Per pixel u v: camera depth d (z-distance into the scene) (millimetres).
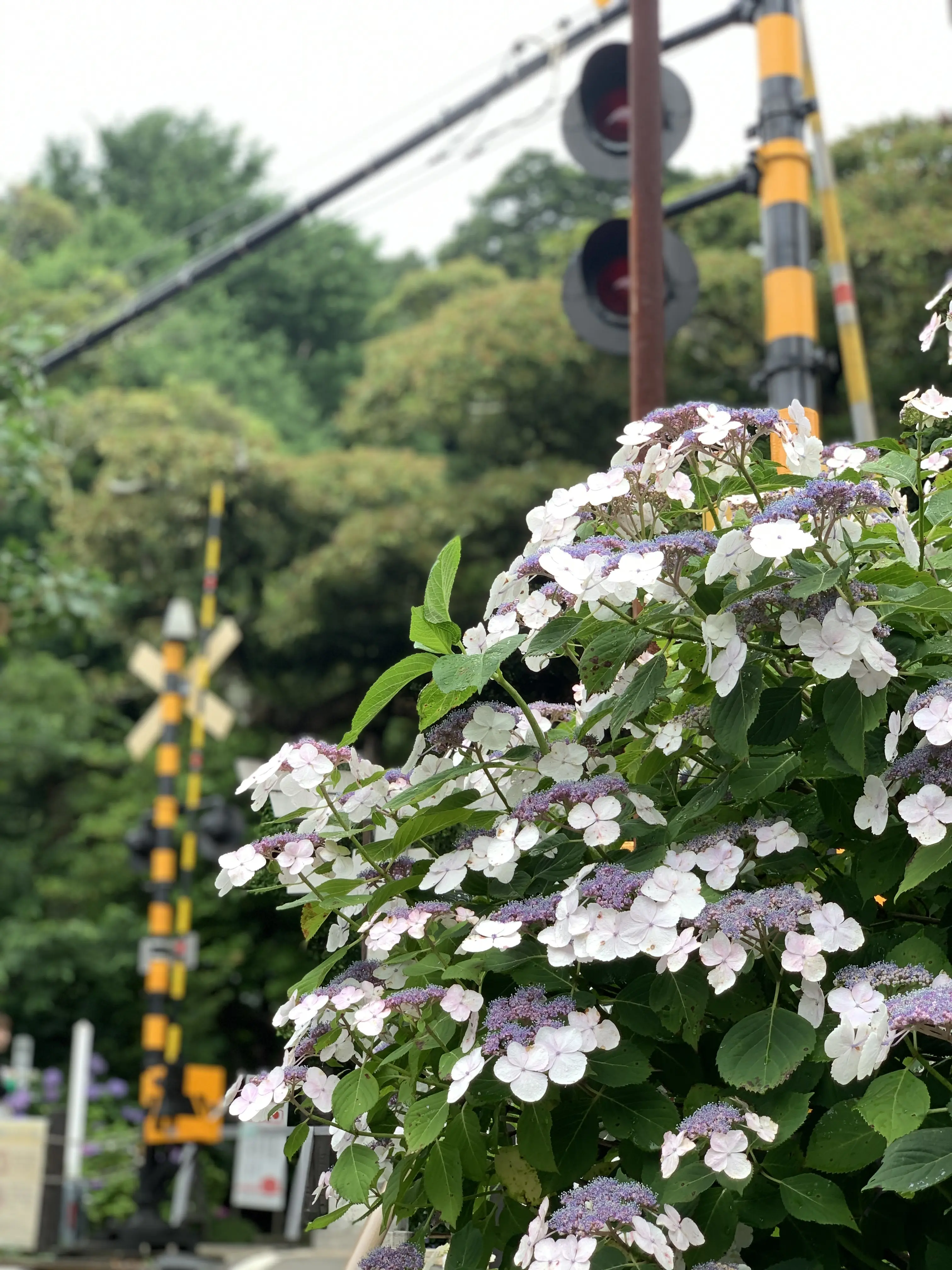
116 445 23969
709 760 1621
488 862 1533
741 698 1465
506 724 1618
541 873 1581
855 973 1320
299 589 22047
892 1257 1428
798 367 4793
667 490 1683
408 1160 1536
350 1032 1583
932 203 19812
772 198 4934
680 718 1637
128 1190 13883
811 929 1389
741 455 1619
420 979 1551
